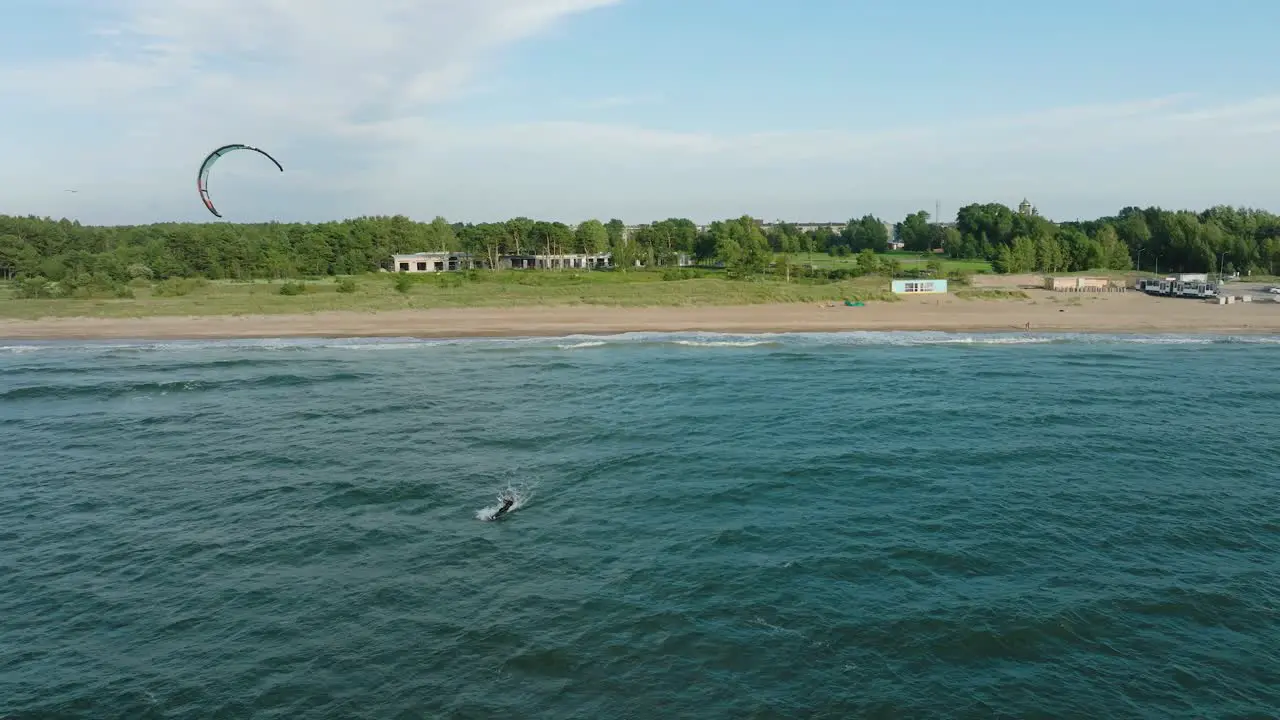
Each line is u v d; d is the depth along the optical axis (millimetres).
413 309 91250
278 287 113000
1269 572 25500
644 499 31906
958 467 35250
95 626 23188
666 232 168250
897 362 61281
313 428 42969
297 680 20312
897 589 24391
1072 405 46250
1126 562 26188
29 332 78562
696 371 57625
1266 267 143125
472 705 19156
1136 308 94438
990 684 19828
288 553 27641
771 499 31703
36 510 31891
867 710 18828
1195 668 20453
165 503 32438
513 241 159875
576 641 21750
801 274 132125
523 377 56000
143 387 53438
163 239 140875
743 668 20484
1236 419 43188
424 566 26453
